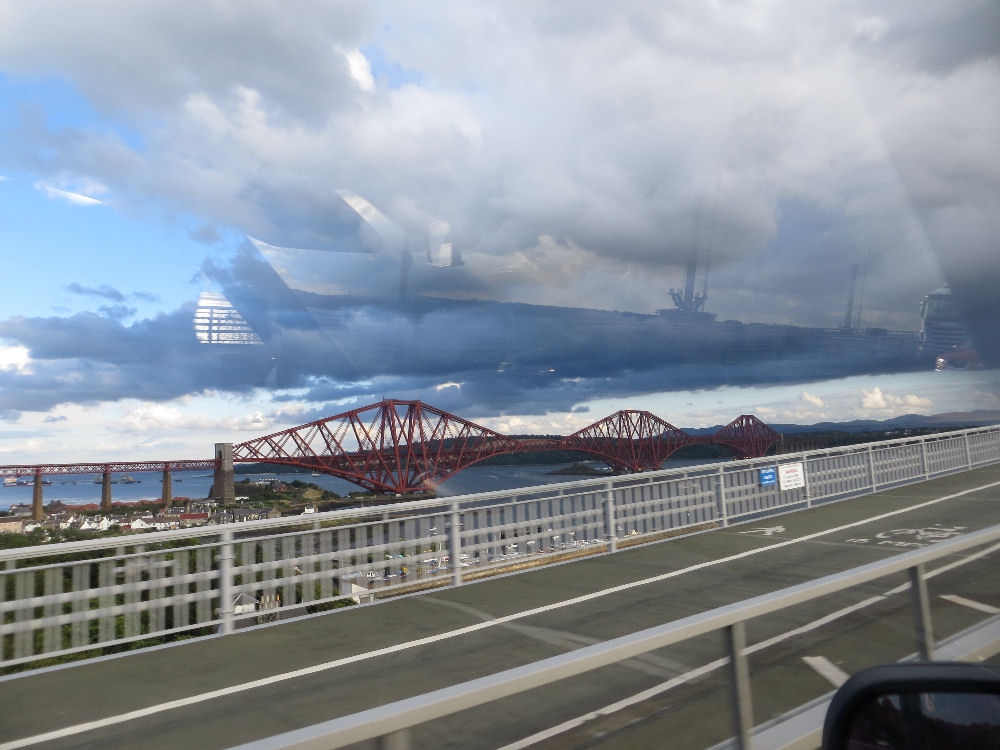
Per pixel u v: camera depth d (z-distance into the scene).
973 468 16.66
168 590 5.28
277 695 3.84
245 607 5.39
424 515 6.60
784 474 11.51
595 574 7.10
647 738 1.21
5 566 4.33
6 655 4.33
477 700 1.04
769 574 6.87
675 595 6.10
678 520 9.53
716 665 1.33
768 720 1.37
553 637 4.88
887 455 14.30
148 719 3.51
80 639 4.62
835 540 8.69
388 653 4.61
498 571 7.24
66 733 3.36
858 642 1.50
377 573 6.24
